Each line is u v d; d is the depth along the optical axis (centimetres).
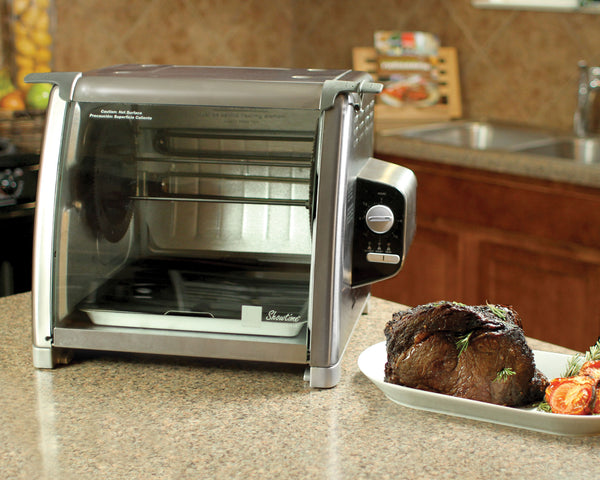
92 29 276
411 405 95
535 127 282
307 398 97
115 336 104
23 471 79
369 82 103
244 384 101
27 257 207
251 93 99
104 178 103
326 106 97
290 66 348
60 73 104
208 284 104
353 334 119
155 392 98
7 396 96
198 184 102
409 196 106
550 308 226
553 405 90
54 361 105
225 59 320
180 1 299
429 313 94
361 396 98
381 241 105
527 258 227
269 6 331
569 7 267
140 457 82
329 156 98
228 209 103
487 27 290
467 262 242
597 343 100
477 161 230
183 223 103
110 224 103
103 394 98
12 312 126
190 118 101
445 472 80
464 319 93
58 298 104
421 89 298
